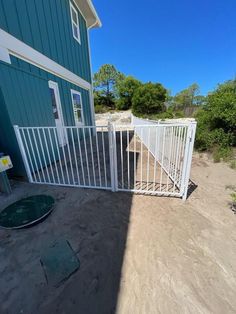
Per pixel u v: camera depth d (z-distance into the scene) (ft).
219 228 6.85
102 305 4.19
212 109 17.26
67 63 19.31
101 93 92.79
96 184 10.71
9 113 9.95
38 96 12.84
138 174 12.50
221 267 5.17
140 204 8.54
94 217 7.63
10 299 4.38
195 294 4.42
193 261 5.38
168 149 11.91
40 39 13.85
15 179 11.51
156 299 4.30
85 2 21.70
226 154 15.17
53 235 6.63
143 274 4.97
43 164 13.53
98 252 5.78
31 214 7.70
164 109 63.87
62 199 9.12
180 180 9.32
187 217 7.53
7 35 10.07
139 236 6.46
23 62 11.75
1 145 10.91
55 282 4.78
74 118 22.06
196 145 17.60
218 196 9.27
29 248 6.03
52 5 15.89
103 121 58.03
